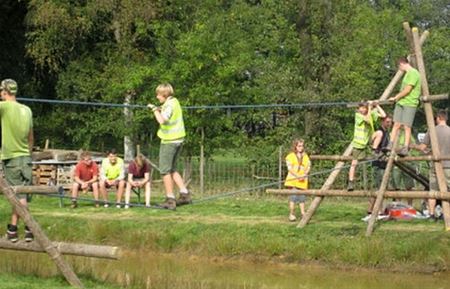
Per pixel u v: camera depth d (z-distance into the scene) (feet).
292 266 78.74
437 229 81.35
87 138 164.25
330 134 141.79
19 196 59.62
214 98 132.05
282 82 141.18
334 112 140.26
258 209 100.63
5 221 92.58
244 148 133.80
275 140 138.21
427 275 74.43
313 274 75.92
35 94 182.19
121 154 166.09
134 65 149.69
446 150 84.43
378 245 77.41
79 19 156.25
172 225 87.61
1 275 61.62
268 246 80.89
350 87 140.67
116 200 105.29
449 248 76.02
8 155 59.77
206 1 151.02
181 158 129.70
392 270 75.77
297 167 88.69
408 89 77.05
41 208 101.19
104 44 163.32
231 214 95.55
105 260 79.36
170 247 84.28
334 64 142.82
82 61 163.32
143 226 87.86
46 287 56.95
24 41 180.55
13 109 59.47
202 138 132.98
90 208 101.19
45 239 59.16
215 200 112.27
